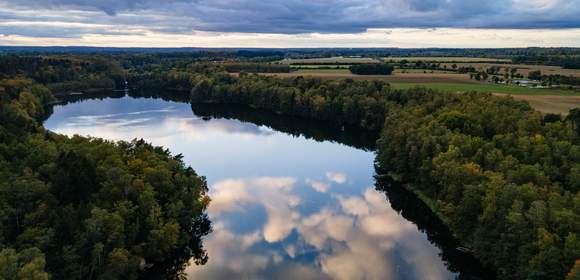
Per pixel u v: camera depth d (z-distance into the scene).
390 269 62.03
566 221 47.94
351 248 67.75
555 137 80.38
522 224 50.22
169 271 61.12
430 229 74.00
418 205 82.88
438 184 77.19
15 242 48.25
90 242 50.44
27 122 92.69
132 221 58.00
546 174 65.50
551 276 45.91
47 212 52.34
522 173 61.91
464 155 76.94
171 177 69.25
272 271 61.22
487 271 59.75
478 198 61.50
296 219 77.44
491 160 70.69
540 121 92.81
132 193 61.12
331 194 89.19
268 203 83.94
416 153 87.06
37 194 55.00
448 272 61.16
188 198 67.06
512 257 52.00
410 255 65.75
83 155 65.06
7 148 70.44
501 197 55.72
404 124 97.00
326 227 74.62
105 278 48.94
